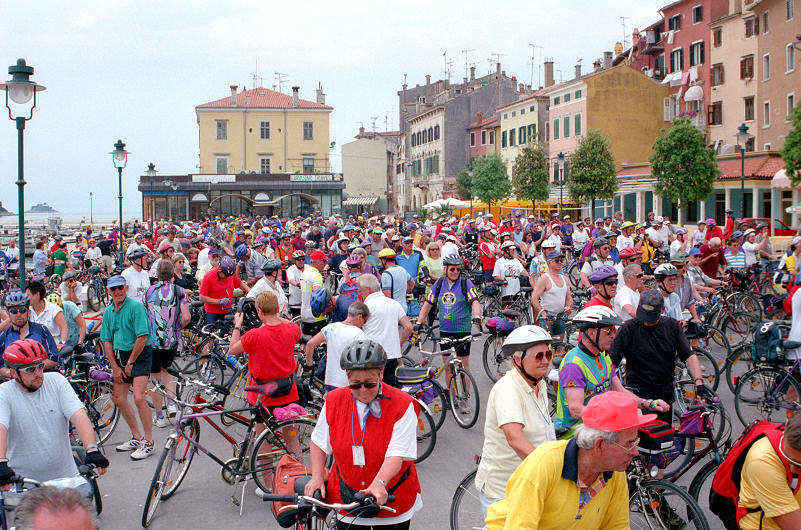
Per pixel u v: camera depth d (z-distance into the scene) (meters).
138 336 8.64
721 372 10.74
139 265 12.45
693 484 6.16
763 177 38.41
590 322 5.71
